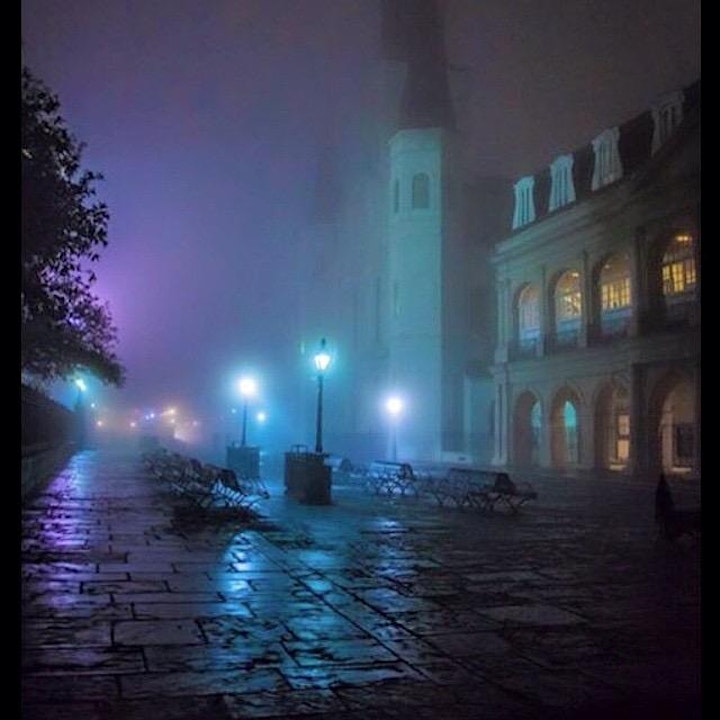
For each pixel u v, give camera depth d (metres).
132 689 5.82
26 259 16.89
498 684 6.14
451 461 50.12
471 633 7.79
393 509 21.22
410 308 53.44
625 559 12.73
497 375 44.44
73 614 8.20
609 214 34.91
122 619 8.02
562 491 29.36
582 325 37.22
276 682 6.07
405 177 54.22
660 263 32.53
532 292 43.19
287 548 13.48
